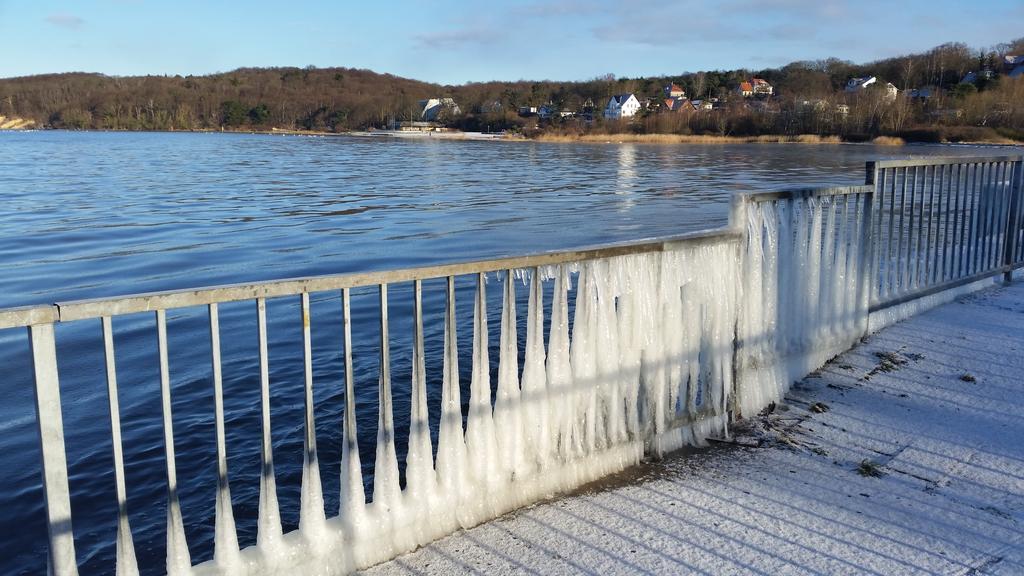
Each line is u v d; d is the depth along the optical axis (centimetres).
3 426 616
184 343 842
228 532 255
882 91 11931
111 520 452
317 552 276
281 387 686
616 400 376
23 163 5319
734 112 13088
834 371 525
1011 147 8700
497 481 333
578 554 304
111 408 226
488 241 1669
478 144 11106
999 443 412
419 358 299
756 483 371
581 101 17850
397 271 285
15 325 204
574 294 1015
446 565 295
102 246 1616
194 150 8031
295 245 1623
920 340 584
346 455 284
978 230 712
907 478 375
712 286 416
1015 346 565
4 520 458
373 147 9650
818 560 302
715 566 297
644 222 2016
